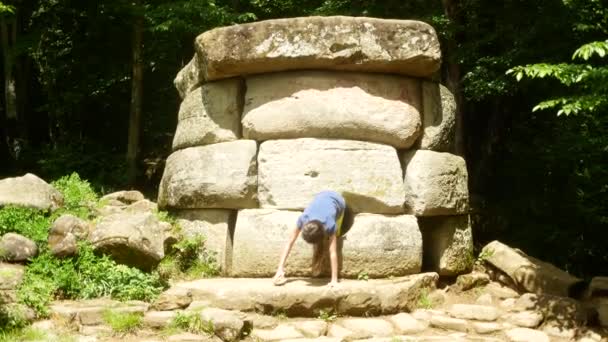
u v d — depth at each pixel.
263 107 7.30
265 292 6.06
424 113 7.64
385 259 6.87
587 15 9.85
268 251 6.85
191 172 7.57
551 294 7.01
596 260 12.27
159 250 6.57
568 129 11.34
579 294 7.22
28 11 17.77
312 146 7.07
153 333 5.46
